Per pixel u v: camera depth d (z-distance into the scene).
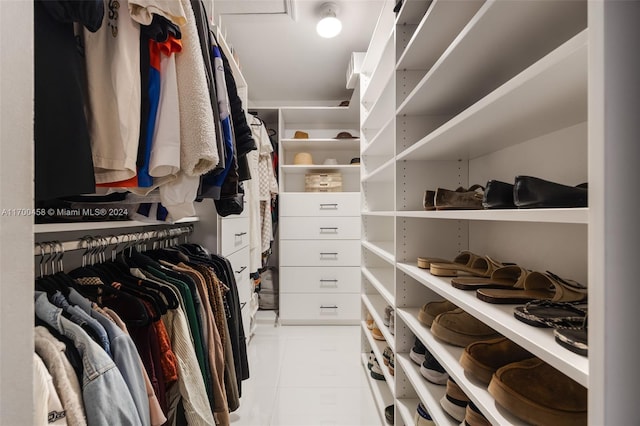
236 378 1.30
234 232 1.81
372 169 2.13
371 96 2.04
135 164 0.68
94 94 0.66
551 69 0.44
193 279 1.08
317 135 3.08
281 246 2.65
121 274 0.97
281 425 1.36
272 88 2.83
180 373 0.86
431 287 0.90
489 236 1.14
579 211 0.37
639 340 0.33
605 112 0.34
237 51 2.22
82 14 0.54
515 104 0.60
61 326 0.61
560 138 0.79
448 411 0.81
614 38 0.34
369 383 1.68
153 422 0.71
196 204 1.60
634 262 0.33
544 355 0.44
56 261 0.86
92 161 0.60
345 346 2.20
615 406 0.33
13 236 0.39
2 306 0.38
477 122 0.73
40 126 0.54
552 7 0.57
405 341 1.21
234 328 1.36
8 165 0.39
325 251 2.65
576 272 0.76
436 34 0.97
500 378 0.59
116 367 0.60
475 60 0.79
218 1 1.67
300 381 1.72
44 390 0.50
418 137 1.23
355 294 2.65
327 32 1.82
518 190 0.60
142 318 0.79
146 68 0.72
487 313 0.63
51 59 0.55
